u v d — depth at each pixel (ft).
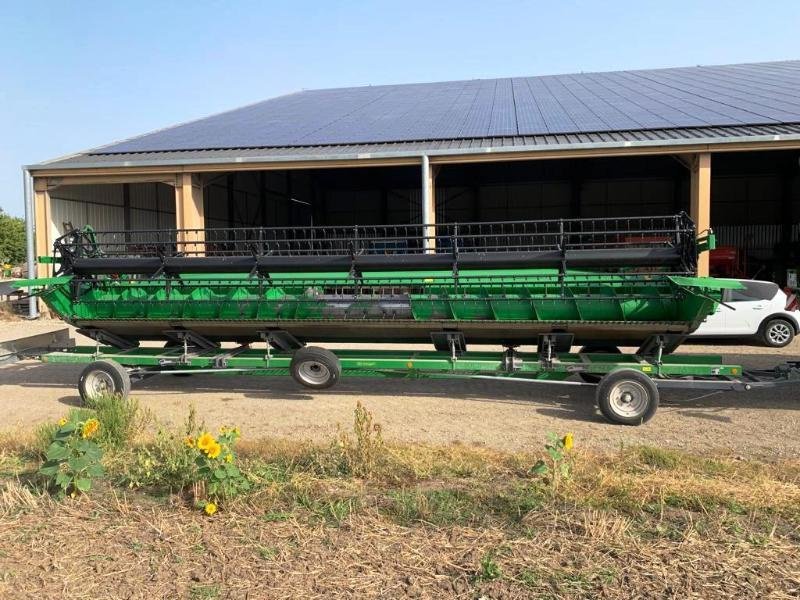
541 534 12.91
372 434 21.71
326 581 11.34
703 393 28.27
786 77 79.41
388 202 107.65
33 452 18.63
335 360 26.40
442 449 18.85
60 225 63.67
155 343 41.98
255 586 11.23
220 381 32.37
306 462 17.48
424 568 11.70
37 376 34.50
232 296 28.37
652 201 97.76
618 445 20.29
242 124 75.97
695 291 22.58
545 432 22.12
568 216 100.58
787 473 16.49
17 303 67.10
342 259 27.22
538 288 25.77
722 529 12.99
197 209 59.82
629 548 12.27
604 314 24.94
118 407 20.33
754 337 39.63
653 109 64.13
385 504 14.57
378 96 95.71
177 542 12.89
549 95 82.79
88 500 15.06
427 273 26.76
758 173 94.68
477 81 110.73
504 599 10.69
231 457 14.92
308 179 106.83
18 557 12.36
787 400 26.91
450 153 53.57
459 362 25.54
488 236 26.03
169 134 73.05
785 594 10.72
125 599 10.88
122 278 29.09
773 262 88.94
